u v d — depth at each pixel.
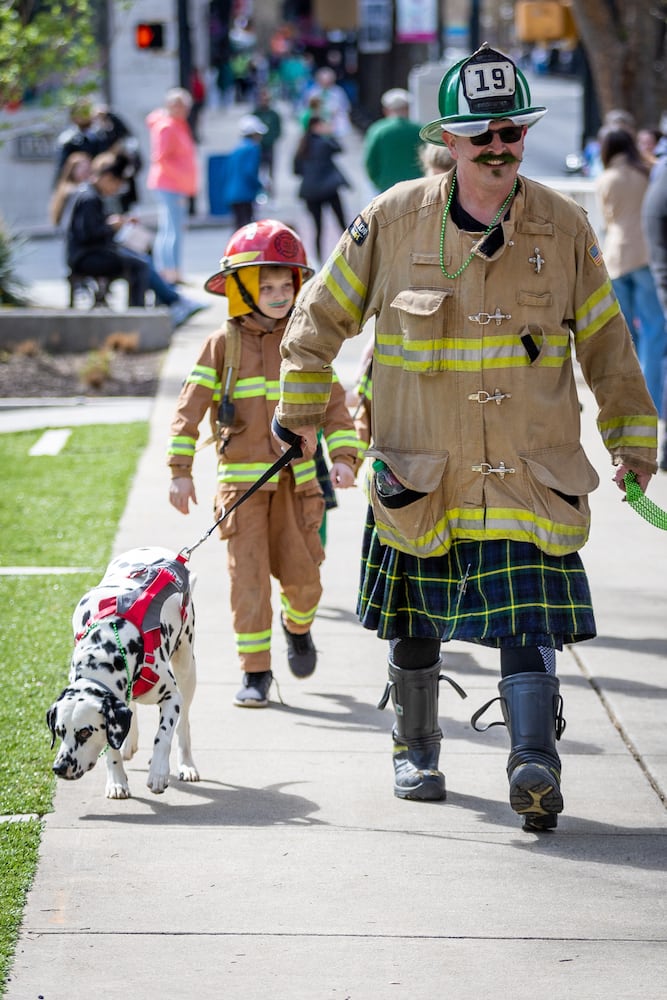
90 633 8.65
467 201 8.23
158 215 51.97
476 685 11.68
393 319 8.42
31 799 9.23
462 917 7.74
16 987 7.02
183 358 27.06
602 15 33.97
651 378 21.61
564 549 8.34
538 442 8.34
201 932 7.57
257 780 9.68
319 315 8.63
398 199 8.39
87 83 30.23
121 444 20.98
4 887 7.98
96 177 30.33
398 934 7.55
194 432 10.88
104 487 18.27
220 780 9.68
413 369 8.28
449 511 8.42
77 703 8.33
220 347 10.91
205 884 8.10
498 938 7.51
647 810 9.17
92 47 30.42
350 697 11.38
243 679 11.27
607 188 21.34
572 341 9.32
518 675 8.53
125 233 30.19
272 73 124.06
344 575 14.67
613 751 10.19
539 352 8.23
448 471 8.36
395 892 8.01
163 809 9.17
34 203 53.03
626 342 8.59
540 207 8.28
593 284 8.45
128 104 55.44
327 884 8.11
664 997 6.96
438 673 9.39
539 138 37.62
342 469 10.76
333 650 12.49
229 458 10.91
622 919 7.72
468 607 8.45
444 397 8.30
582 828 8.88
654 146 28.06
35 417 23.19
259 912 7.79
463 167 8.15
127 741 9.67
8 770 9.73
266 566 11.02
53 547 15.56
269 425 10.86
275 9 154.38
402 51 78.50
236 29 136.88
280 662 12.24
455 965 7.25
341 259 8.55
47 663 11.95
